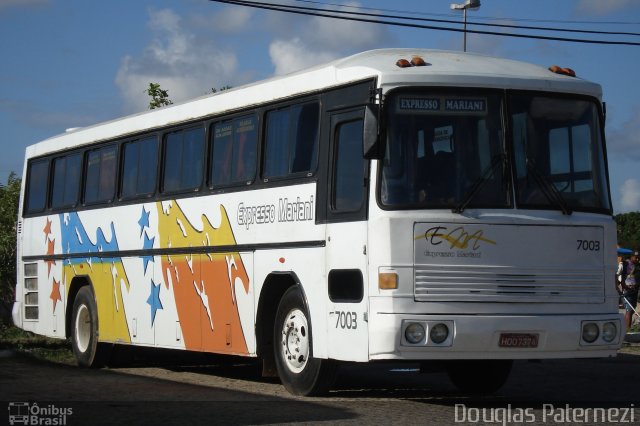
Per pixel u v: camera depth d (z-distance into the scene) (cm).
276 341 1327
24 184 2089
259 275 1353
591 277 1183
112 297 1734
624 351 2127
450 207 1138
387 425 1035
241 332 1389
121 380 1531
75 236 1862
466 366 1374
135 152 1706
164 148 1622
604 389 1461
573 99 1214
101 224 1780
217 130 1488
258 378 1582
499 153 1165
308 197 1264
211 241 1467
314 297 1241
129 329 1678
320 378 1258
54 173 1980
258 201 1366
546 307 1155
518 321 1131
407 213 1128
